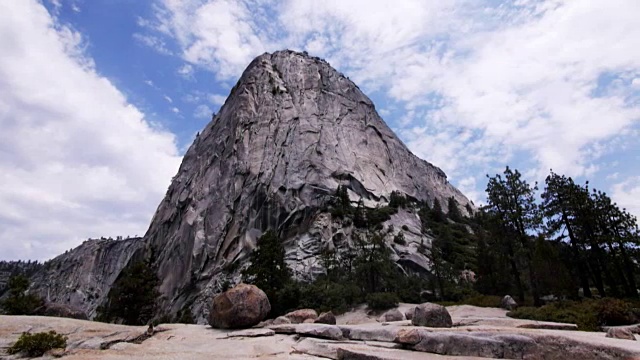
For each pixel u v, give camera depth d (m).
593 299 33.09
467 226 95.44
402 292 47.09
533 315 26.84
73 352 16.14
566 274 33.91
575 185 41.34
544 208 41.66
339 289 44.22
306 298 42.69
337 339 17.95
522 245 37.09
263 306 23.31
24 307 32.50
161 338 19.64
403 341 15.24
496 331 15.87
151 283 40.94
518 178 39.19
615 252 38.88
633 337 15.54
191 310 63.62
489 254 46.44
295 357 15.13
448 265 54.16
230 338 19.59
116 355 15.55
